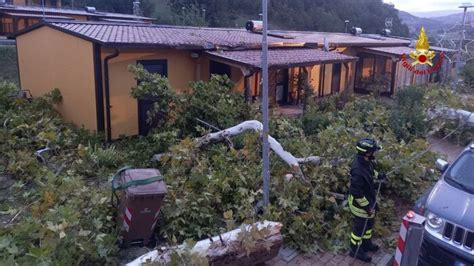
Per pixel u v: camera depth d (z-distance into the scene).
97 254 4.66
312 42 16.53
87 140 9.48
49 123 9.65
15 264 3.90
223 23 46.09
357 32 25.39
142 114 10.91
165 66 11.35
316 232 5.79
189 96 9.19
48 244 4.17
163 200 5.36
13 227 5.07
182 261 4.13
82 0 52.84
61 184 6.34
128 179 4.98
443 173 5.83
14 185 7.13
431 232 4.69
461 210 4.70
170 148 7.42
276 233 4.96
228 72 13.05
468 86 21.80
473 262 4.30
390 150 7.73
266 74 5.30
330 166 6.87
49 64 11.54
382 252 5.61
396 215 6.79
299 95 16.14
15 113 10.05
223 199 6.37
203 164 6.98
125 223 5.05
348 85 17.11
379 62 21.48
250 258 4.79
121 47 9.56
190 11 48.09
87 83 10.20
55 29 10.84
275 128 9.52
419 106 12.55
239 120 9.67
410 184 7.21
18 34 12.48
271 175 6.96
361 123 11.09
